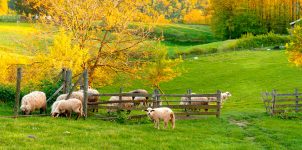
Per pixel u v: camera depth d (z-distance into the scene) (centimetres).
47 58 3030
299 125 2794
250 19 12100
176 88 5669
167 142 1950
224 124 2706
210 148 1895
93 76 3459
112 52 3366
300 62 3984
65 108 2384
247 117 3119
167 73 4412
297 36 3909
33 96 2564
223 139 2197
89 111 2730
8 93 3077
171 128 2384
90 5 3259
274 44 9256
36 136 1822
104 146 1745
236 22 12112
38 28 3388
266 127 2672
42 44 3397
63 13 3284
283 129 2594
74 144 1741
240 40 9219
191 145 1938
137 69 3534
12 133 1817
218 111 2905
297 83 5169
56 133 1920
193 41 12119
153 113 2286
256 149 1989
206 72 6494
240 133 2423
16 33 7606
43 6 3559
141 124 2525
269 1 12462
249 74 6009
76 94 2698
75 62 2917
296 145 2169
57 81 3131
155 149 1805
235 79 5819
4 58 3491
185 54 8538
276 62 6706
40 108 2655
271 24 12531
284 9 12531
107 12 3262
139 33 3416
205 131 2409
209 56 7869
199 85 5734
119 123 2520
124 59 3444
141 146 1819
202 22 17238
